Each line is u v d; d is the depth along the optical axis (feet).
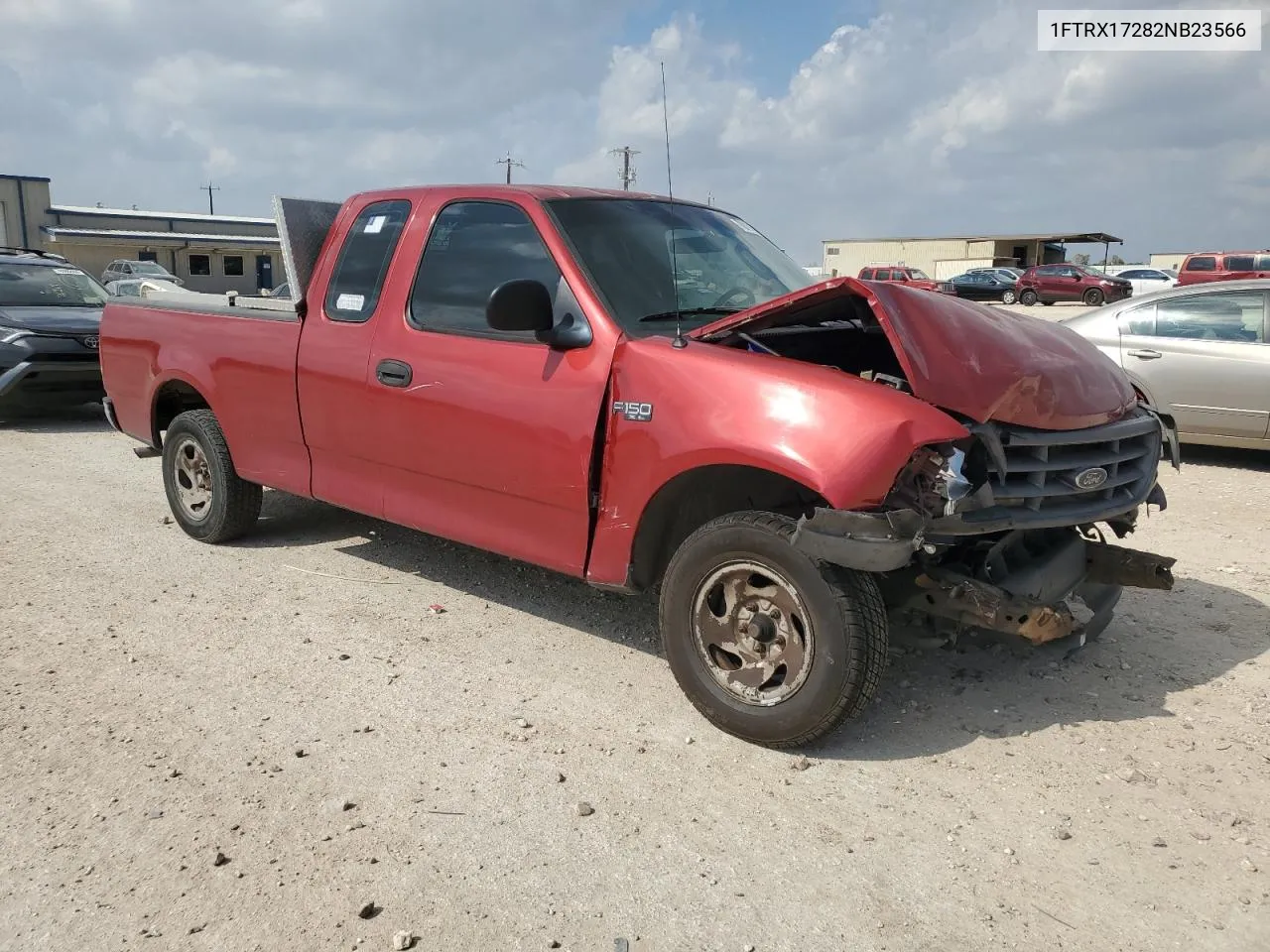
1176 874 9.57
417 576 18.16
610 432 12.71
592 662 14.43
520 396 13.58
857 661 11.00
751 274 15.48
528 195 14.43
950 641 12.99
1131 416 13.47
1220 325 28.73
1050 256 207.41
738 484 13.10
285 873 9.50
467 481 14.48
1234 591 17.69
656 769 11.46
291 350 16.94
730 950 8.55
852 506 10.61
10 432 35.01
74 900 9.09
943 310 12.01
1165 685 13.70
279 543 20.10
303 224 17.65
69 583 17.61
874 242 208.33
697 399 11.87
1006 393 11.37
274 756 11.65
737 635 11.94
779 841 10.09
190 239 159.84
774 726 11.57
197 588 17.42
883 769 11.48
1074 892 9.30
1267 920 8.91
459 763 11.55
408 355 14.99
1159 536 21.44
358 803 10.68
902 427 10.62
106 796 10.76
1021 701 13.19
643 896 9.23
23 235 164.45
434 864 9.66
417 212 15.64
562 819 10.43
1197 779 11.24
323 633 15.43
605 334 12.93
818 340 14.10
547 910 9.02
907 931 8.79
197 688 13.43
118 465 28.84
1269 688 13.60
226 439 18.75
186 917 8.87
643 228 14.88
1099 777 11.27
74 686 13.43
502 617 16.19
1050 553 12.94
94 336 36.24
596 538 13.11
